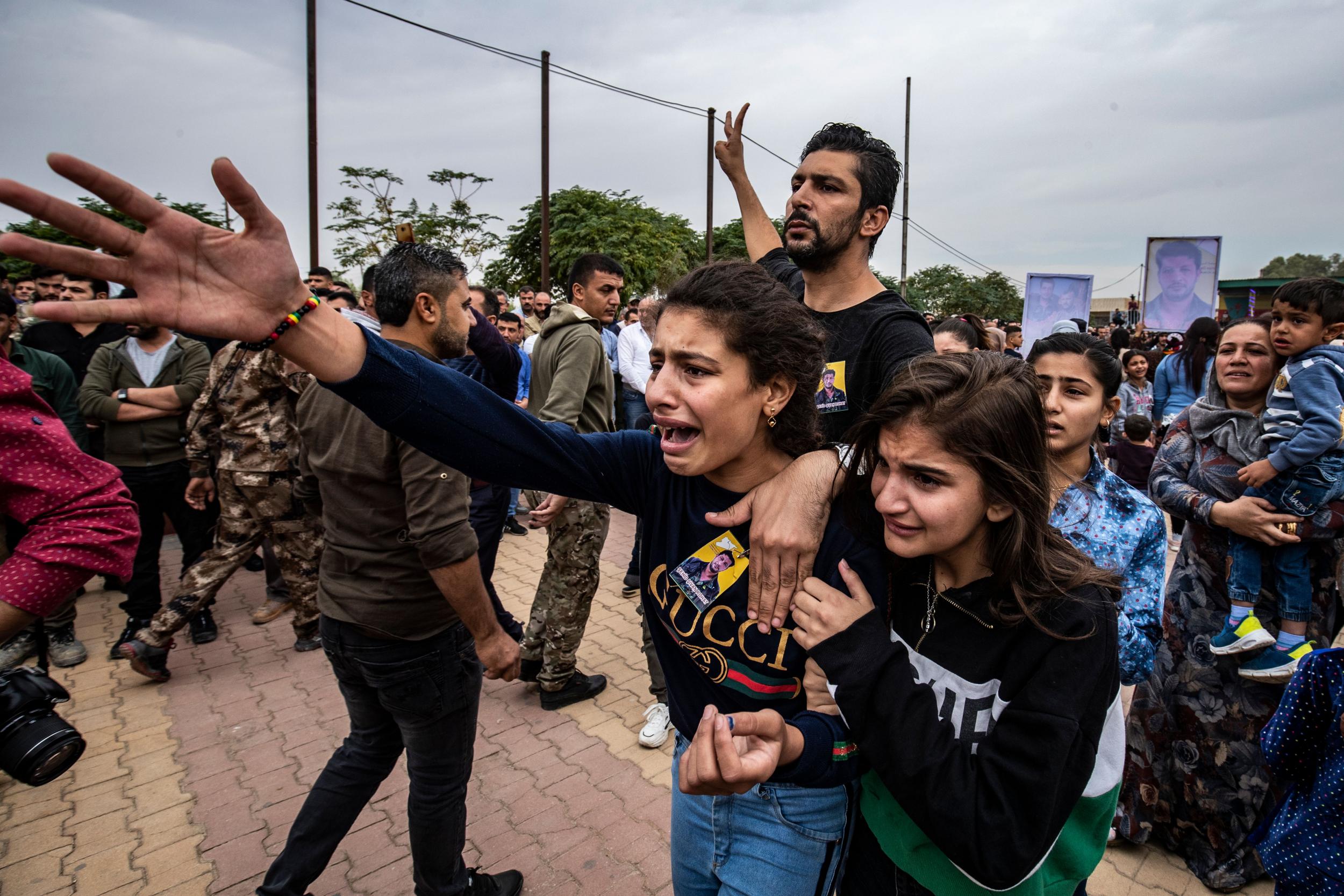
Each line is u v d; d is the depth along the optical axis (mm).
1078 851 1198
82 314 810
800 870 1258
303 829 1975
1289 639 2305
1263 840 1541
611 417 3555
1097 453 1883
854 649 1094
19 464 1389
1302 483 2258
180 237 860
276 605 4559
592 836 2590
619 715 3400
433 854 2012
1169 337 13023
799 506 1168
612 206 27500
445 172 24547
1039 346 1913
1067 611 1069
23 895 2344
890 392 1097
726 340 1087
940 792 1011
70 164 773
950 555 1170
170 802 2793
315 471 1928
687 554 1261
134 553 1525
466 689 2010
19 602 1355
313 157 11656
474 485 3574
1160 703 2523
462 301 2234
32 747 1408
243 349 3635
